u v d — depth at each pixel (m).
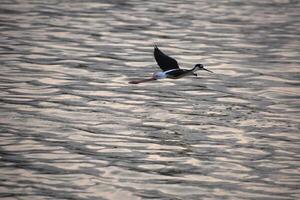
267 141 21.84
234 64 30.20
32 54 30.91
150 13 39.75
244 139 21.98
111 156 20.53
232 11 40.91
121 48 32.38
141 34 34.91
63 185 18.66
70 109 24.30
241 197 18.22
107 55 31.17
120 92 26.31
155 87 27.11
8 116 23.42
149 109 24.55
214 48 32.69
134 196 18.14
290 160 20.47
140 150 21.02
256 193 18.45
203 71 29.12
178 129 22.72
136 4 42.22
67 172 19.42
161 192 18.41
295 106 25.14
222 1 44.00
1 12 39.06
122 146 21.27
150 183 18.89
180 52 31.86
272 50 32.56
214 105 25.14
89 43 33.03
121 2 42.69
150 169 19.73
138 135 22.14
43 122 23.00
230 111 24.52
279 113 24.36
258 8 42.03
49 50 31.64
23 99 25.19
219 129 22.77
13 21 36.94
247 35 35.28
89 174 19.33
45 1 42.38
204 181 19.08
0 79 27.36
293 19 39.16
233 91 26.75
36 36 34.00
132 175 19.33
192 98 25.91
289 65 30.16
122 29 35.84
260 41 34.12
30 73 28.23
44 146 21.09
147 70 29.25
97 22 37.25
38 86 26.70
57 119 23.30
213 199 18.09
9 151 20.69
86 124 22.94
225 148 21.28
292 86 27.38
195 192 18.44
